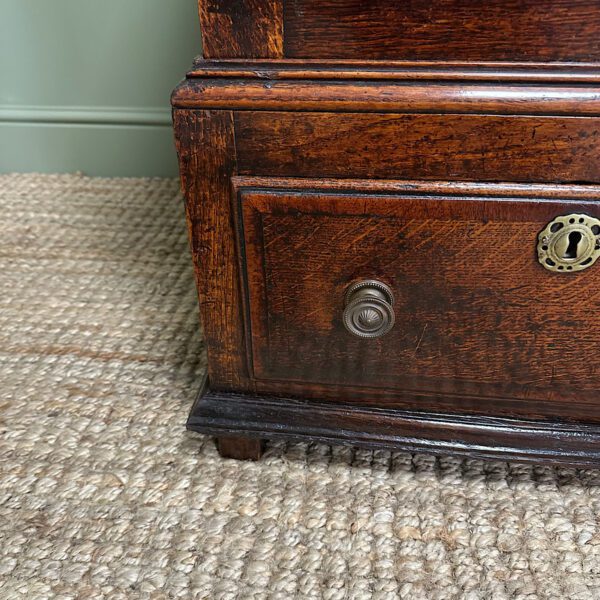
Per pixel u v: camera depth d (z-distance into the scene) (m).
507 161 0.57
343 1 0.54
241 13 0.55
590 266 0.61
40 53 1.34
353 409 0.74
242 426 0.75
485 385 0.70
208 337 0.72
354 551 0.68
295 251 0.64
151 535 0.70
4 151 1.44
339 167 0.60
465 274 0.63
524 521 0.71
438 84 0.55
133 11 1.29
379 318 0.64
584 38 0.53
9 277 1.13
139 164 1.44
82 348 0.97
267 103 0.57
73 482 0.76
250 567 0.67
